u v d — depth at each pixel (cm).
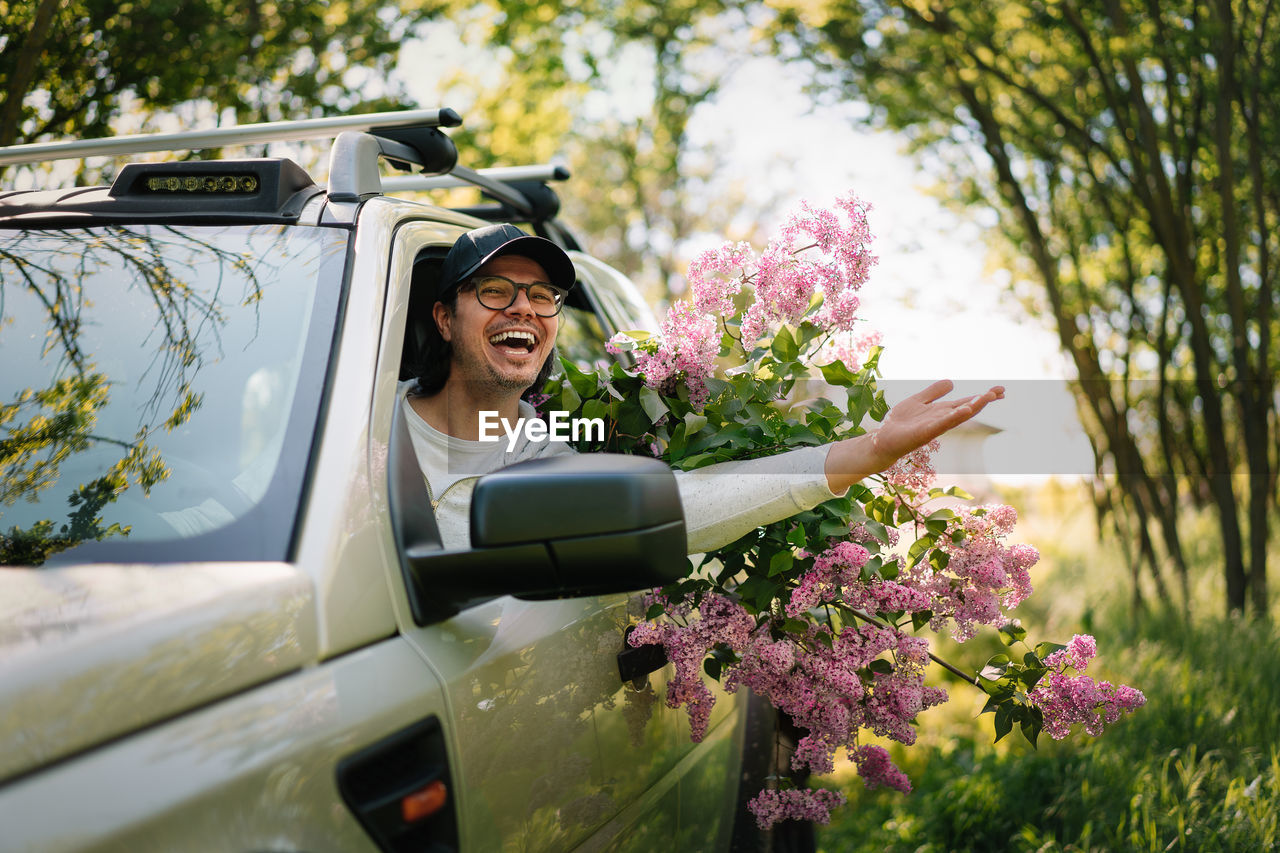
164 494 157
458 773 152
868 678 238
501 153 912
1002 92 825
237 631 128
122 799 108
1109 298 927
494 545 149
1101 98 768
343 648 143
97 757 110
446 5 740
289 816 124
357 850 133
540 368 227
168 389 173
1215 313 834
